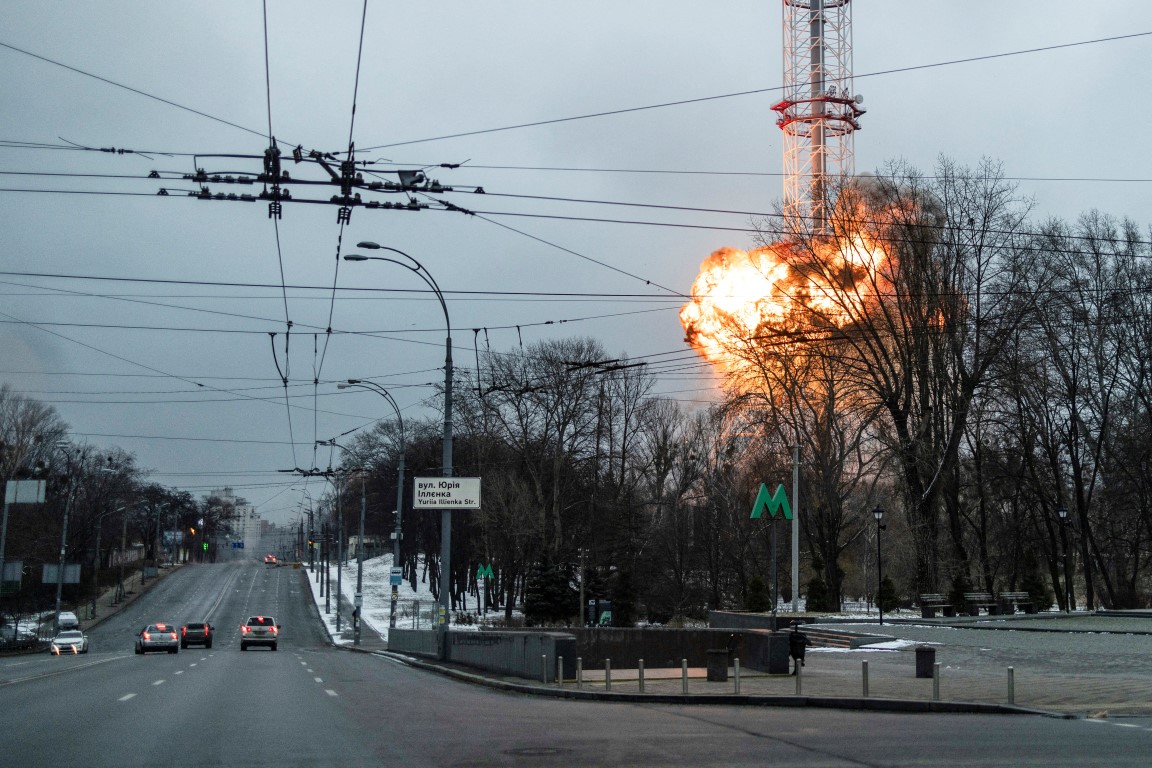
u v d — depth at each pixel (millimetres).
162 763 12734
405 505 114688
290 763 12703
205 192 18922
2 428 83125
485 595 84875
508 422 68250
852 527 62281
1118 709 18422
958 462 52531
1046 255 50875
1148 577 67750
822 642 38750
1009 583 64500
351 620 93375
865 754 13227
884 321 49844
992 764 12320
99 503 107312
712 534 75000
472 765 12453
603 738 15062
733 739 14898
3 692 23891
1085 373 55812
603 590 64250
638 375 70562
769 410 51312
